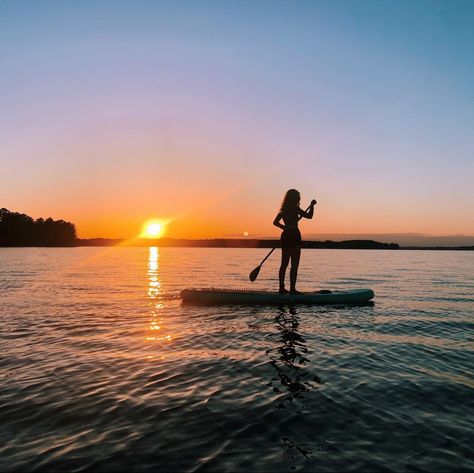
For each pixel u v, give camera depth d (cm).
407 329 674
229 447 279
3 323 725
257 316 793
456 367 464
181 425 312
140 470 250
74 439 291
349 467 253
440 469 251
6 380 418
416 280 1733
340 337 613
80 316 797
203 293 980
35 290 1266
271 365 469
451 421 321
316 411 339
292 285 965
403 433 300
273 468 252
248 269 2530
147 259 4584
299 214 939
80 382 411
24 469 251
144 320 752
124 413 335
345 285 1472
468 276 2030
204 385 402
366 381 415
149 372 443
